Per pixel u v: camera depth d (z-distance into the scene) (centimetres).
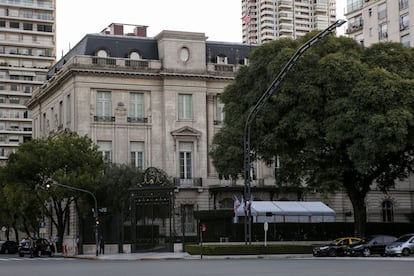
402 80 4756
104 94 7669
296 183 5491
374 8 9531
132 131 7712
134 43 7944
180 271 3106
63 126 7975
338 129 4778
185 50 7925
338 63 4838
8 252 8200
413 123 4675
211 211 6744
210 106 8006
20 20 14250
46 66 14412
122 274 3005
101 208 6556
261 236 6712
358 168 4728
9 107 13975
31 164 6725
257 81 5294
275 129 5016
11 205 7156
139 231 6288
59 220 7019
